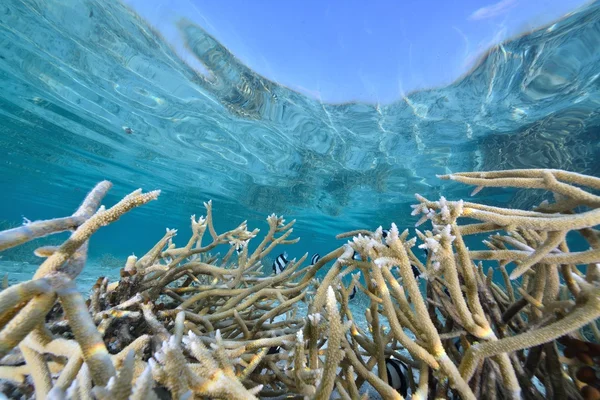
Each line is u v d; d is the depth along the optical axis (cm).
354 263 34
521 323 32
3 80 174
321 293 33
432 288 33
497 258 27
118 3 106
